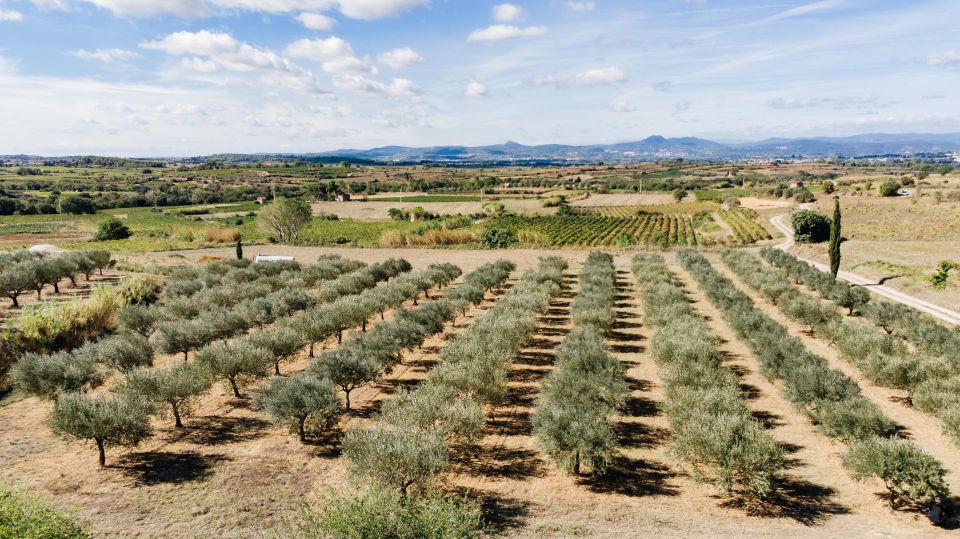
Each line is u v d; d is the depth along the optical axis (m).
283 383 24.27
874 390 30.05
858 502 19.64
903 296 54.22
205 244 96.56
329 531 14.28
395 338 32.09
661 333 34.66
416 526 14.25
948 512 18.69
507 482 20.94
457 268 62.69
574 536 17.45
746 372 33.56
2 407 26.59
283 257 72.69
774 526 18.12
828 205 143.25
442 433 21.27
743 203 174.50
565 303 53.31
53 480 20.39
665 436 25.06
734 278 65.19
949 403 24.52
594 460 21.45
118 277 59.97
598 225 133.38
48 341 33.88
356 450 19.03
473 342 30.97
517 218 152.12
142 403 22.61
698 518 18.62
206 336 34.12
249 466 21.69
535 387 30.91
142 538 17.08
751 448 19.06
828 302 50.41
